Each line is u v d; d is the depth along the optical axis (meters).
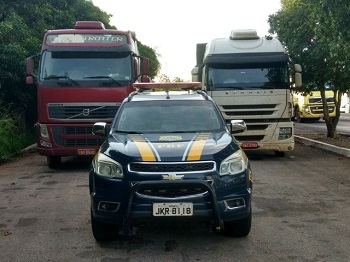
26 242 7.08
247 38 15.44
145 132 7.76
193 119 8.03
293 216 8.34
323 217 8.27
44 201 9.80
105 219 6.60
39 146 13.52
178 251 6.58
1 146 17.22
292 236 7.18
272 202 9.41
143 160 6.48
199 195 6.36
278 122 14.94
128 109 8.28
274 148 14.98
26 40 21.48
